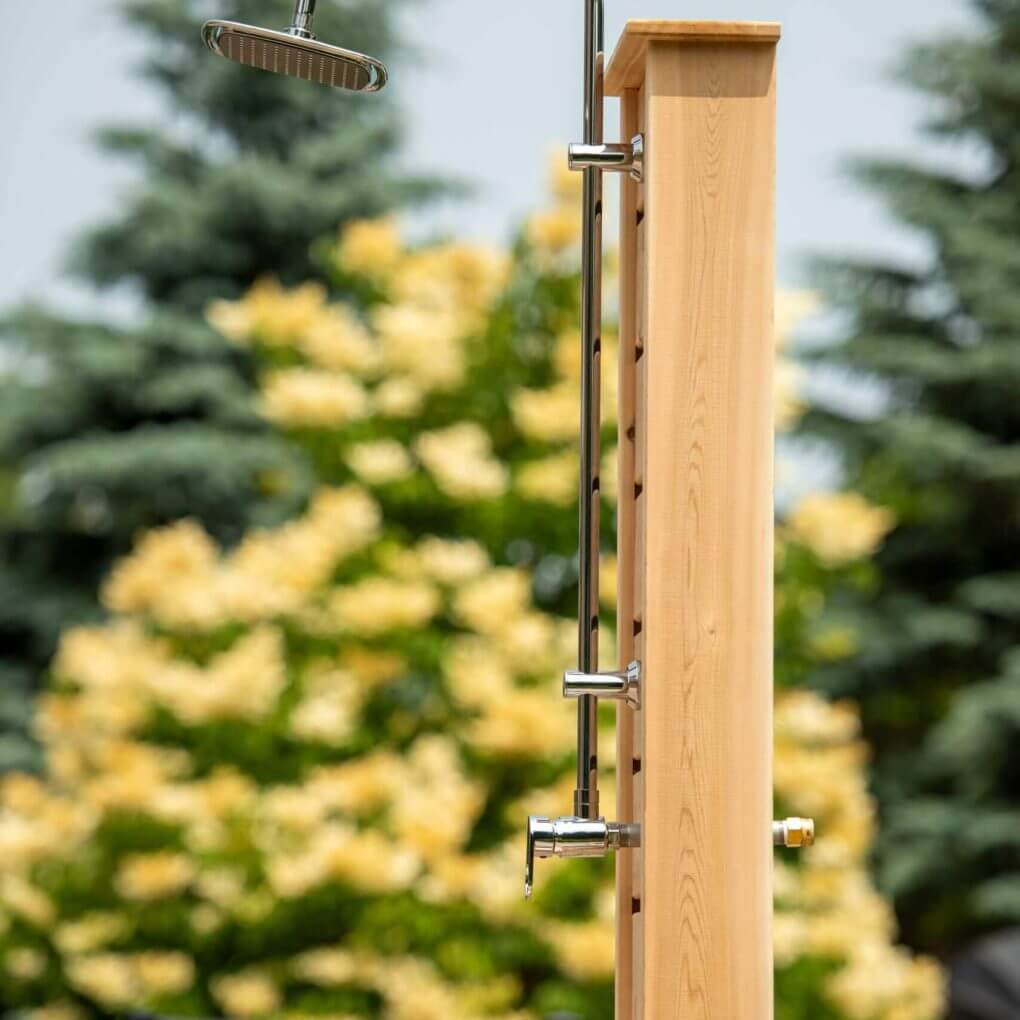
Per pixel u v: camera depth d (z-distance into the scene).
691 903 3.96
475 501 11.77
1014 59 23.52
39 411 25.20
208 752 11.38
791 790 11.08
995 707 20.95
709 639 4.02
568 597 11.95
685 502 4.05
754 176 4.10
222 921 10.84
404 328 11.85
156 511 24.95
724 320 4.07
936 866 21.50
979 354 22.28
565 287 12.22
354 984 10.68
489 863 10.41
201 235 25.53
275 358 12.47
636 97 4.55
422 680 11.41
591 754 4.43
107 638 11.83
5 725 24.41
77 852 11.44
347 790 10.43
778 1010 10.73
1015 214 22.94
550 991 10.56
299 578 11.20
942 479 22.36
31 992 11.84
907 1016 11.02
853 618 22.16
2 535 25.31
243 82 26.36
